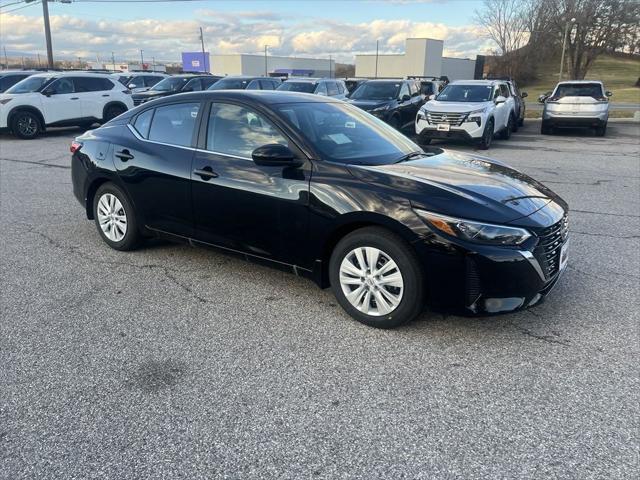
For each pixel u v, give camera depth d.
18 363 3.33
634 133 17.69
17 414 2.83
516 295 3.41
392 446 2.60
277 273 4.88
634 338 3.63
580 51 43.78
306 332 3.75
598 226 6.38
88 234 6.07
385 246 3.58
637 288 4.47
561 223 3.78
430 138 13.52
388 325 3.72
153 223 4.98
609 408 2.88
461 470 2.44
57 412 2.85
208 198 4.40
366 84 16.00
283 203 3.95
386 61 62.81
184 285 4.59
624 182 9.12
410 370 3.26
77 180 5.62
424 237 3.40
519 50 47.53
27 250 5.50
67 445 2.60
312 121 4.28
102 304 4.21
